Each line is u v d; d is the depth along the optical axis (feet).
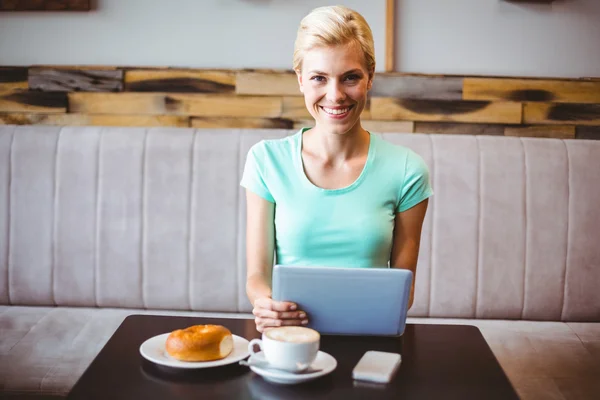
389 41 7.51
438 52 7.64
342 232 4.64
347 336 3.90
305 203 4.69
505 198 6.84
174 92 7.58
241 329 4.01
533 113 7.56
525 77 7.52
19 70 7.59
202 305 6.88
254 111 7.59
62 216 6.91
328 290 3.68
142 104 7.61
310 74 4.37
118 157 6.90
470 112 7.55
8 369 5.55
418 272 6.84
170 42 7.67
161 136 6.94
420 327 4.11
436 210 6.83
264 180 4.83
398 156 4.84
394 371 3.34
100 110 7.63
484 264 6.84
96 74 7.58
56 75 7.59
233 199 6.85
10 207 6.95
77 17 7.64
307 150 4.85
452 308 6.85
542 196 6.86
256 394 3.08
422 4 7.58
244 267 6.84
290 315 3.70
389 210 4.77
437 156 6.87
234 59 7.68
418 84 7.52
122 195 6.89
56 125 7.64
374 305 3.71
